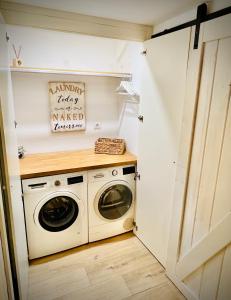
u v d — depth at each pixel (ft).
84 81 8.70
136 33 6.20
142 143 7.21
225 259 4.55
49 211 7.37
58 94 8.34
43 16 5.11
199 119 4.83
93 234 7.93
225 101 4.19
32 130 8.27
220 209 4.52
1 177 3.74
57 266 6.95
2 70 4.00
